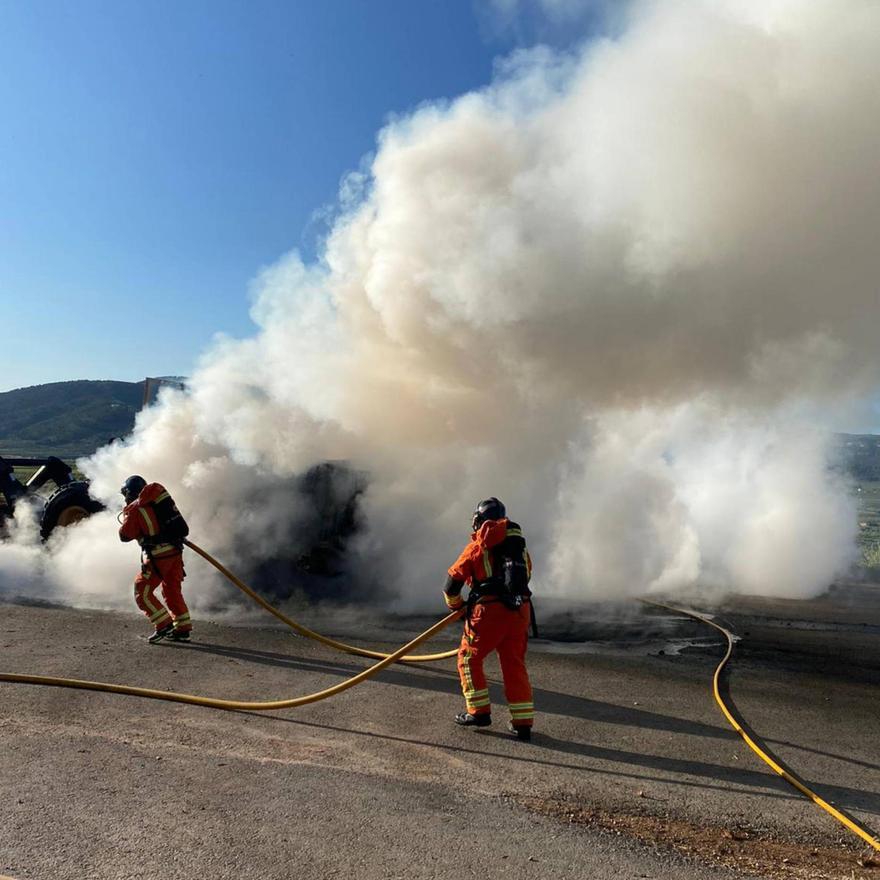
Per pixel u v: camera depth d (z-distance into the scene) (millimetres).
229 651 7266
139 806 3773
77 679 6039
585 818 4020
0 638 7188
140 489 7629
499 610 5320
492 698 6258
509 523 5539
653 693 6574
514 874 3334
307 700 5676
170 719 5258
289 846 3457
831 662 8055
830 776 4828
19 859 3168
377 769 4535
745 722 5855
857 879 3504
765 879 3457
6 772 4094
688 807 4250
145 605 7379
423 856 3453
